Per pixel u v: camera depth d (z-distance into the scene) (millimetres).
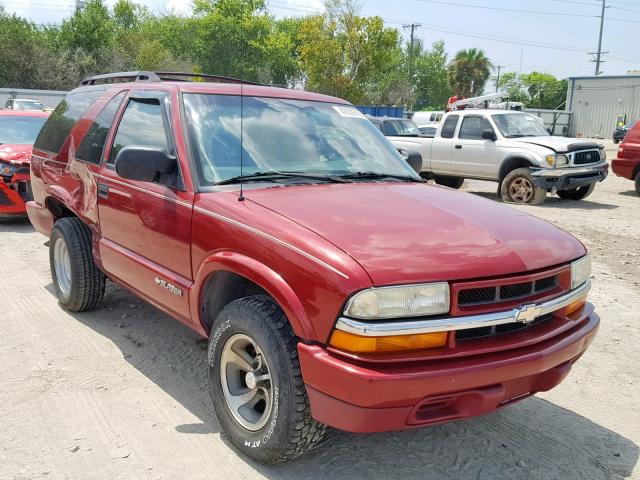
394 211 3146
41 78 45000
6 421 3393
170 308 3715
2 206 8430
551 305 2895
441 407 2693
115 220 4184
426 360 2580
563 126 49594
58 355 4289
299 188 3465
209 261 3215
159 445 3203
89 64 47938
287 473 3004
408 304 2555
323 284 2623
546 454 3314
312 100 4367
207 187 3426
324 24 40906
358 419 2545
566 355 2953
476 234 2965
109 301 5430
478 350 2656
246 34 62500
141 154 3447
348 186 3598
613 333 5188
